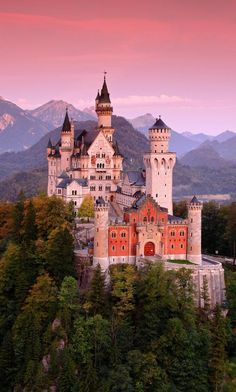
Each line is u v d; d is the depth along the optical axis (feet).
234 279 622.13
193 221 614.75
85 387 477.36
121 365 487.61
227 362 534.78
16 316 558.97
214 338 513.04
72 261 597.11
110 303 547.08
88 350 502.79
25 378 492.54
